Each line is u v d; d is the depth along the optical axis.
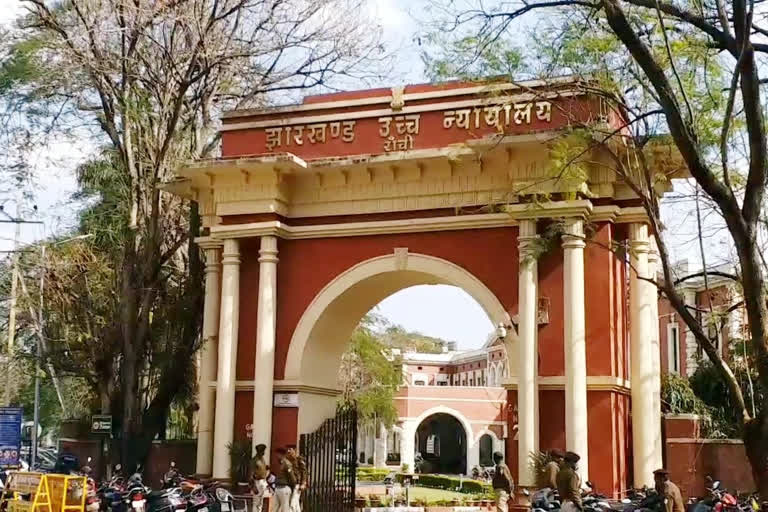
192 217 23.27
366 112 20.44
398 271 19.88
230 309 20.36
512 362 18.58
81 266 24.31
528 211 17.95
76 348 23.16
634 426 18.38
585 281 18.44
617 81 13.39
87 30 22.50
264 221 20.33
